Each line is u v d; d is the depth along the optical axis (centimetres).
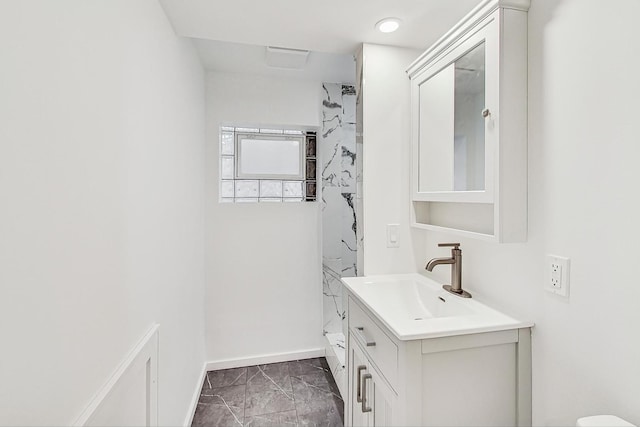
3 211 50
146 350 109
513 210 103
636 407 74
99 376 80
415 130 158
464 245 140
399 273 170
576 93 88
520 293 109
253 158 255
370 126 166
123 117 93
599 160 82
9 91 51
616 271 78
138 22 105
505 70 102
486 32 106
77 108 70
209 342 239
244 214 244
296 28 150
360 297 133
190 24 144
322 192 254
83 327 72
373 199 166
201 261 220
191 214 186
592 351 84
